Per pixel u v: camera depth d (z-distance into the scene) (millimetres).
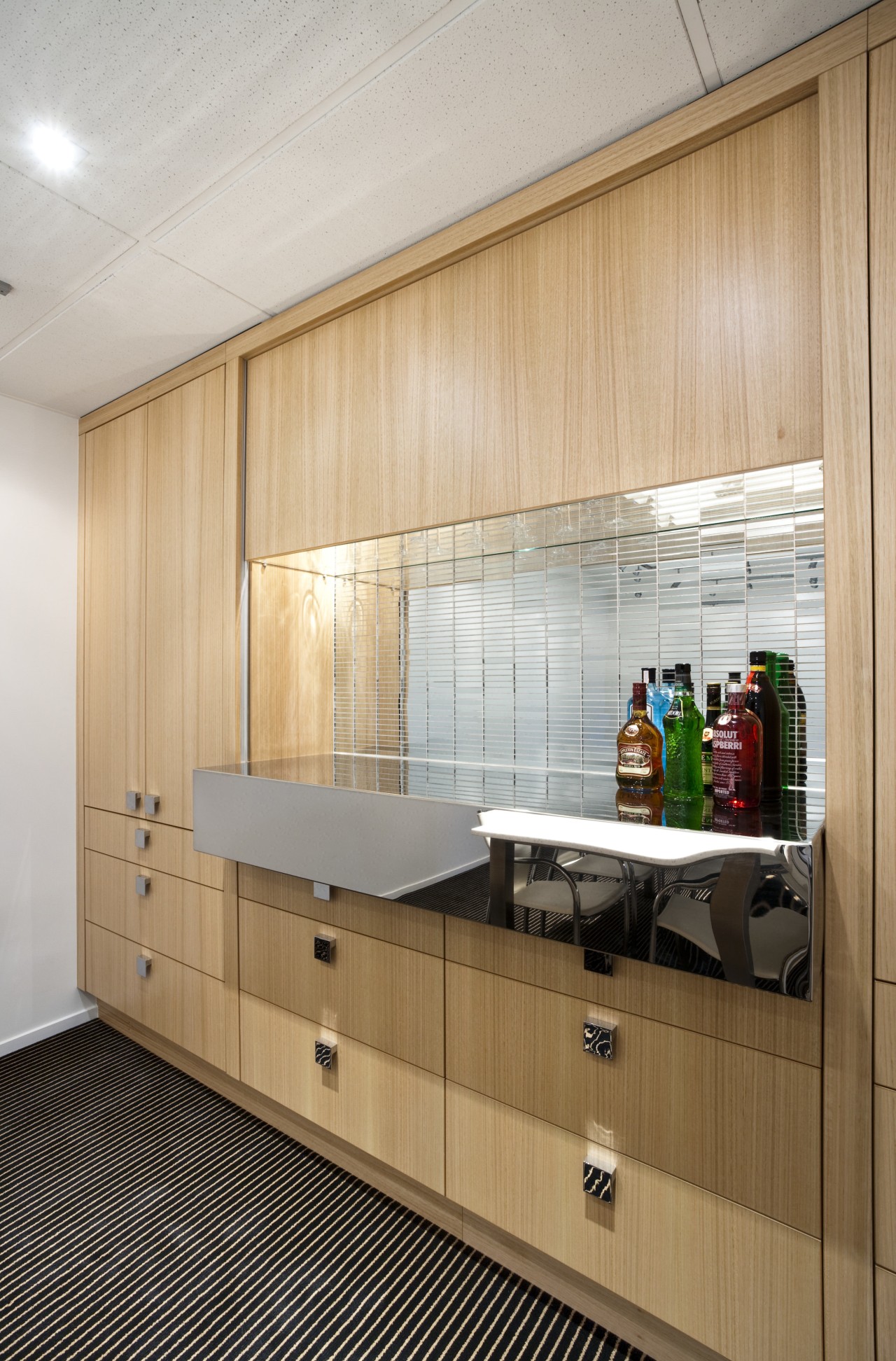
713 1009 1140
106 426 2389
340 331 1726
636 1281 1221
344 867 1486
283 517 1849
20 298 1748
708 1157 1146
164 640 2143
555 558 1795
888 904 991
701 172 1190
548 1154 1322
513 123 1212
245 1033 1880
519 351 1412
